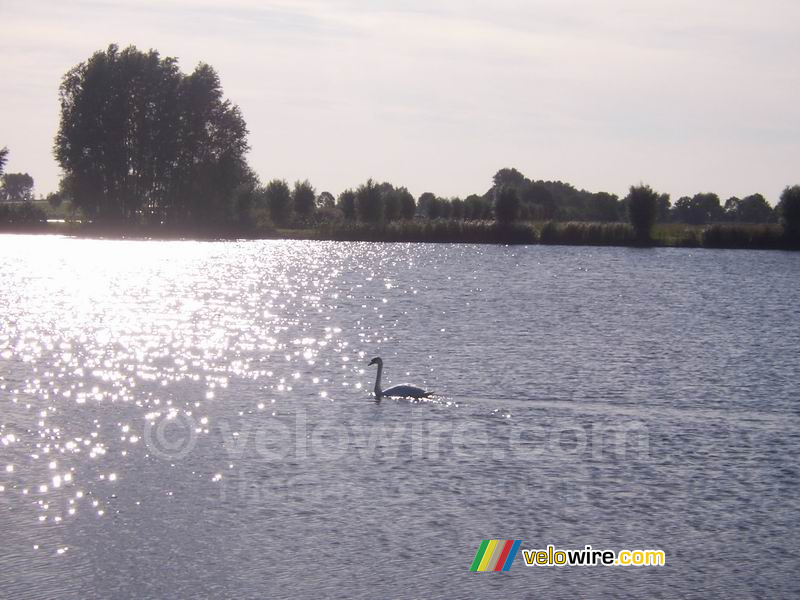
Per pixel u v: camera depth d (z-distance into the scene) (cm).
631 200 13512
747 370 3994
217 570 1933
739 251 13150
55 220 19675
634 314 6069
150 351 4422
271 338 4869
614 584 1911
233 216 14438
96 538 2080
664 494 2377
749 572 1970
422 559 2000
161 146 12556
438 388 3553
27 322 5412
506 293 7375
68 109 12256
